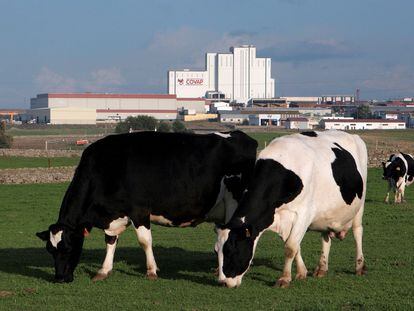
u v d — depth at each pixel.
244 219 14.17
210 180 16.20
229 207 16.55
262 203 14.23
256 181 14.37
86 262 18.27
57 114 194.50
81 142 100.94
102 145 16.02
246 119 192.25
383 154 57.94
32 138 118.38
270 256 18.75
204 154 16.20
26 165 58.56
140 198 15.76
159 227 26.30
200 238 23.34
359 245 16.11
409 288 14.48
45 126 177.88
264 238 22.67
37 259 19.03
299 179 14.38
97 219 15.87
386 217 27.55
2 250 20.94
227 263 14.11
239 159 16.52
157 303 13.37
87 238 23.89
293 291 14.22
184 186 15.99
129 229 26.27
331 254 18.98
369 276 15.73
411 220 26.56
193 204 16.19
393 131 143.50
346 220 15.70
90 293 14.40
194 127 156.75
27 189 41.53
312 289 14.41
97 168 15.78
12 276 16.34
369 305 12.91
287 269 14.68
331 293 14.05
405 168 32.91
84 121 196.00
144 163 15.80
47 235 15.39
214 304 13.20
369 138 113.62
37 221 28.56
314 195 14.80
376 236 22.55
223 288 14.30
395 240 21.70
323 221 15.30
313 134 15.98
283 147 14.72
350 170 15.53
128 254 19.62
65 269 15.38
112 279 15.75
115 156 15.82
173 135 16.31
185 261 18.17
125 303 13.41
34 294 14.35
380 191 38.03
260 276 15.80
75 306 13.28
